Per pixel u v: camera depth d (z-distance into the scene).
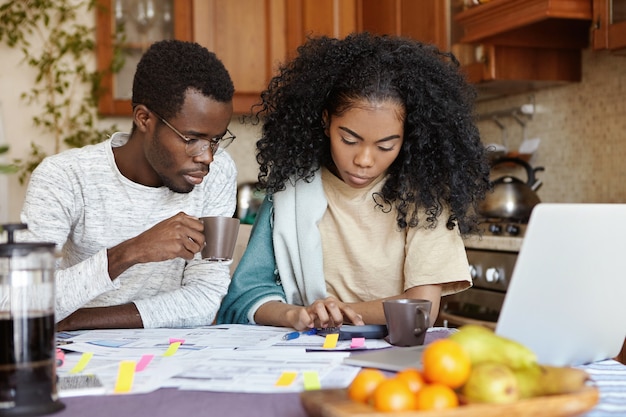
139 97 1.57
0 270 0.89
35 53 3.92
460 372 0.85
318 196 1.77
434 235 1.72
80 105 3.96
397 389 0.80
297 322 1.50
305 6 3.91
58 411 0.90
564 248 1.02
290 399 0.95
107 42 3.82
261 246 1.81
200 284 1.69
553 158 3.30
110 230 1.69
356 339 1.34
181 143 1.54
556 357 1.13
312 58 1.73
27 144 3.93
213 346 1.32
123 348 1.30
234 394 0.98
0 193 3.73
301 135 1.75
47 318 0.91
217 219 1.45
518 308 1.04
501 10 2.87
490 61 3.06
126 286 1.73
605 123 3.01
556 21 3.01
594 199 3.07
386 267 1.77
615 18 2.55
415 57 1.64
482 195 1.78
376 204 1.74
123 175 1.69
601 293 1.11
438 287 1.72
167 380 1.05
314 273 1.76
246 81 3.88
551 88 3.30
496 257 2.71
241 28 3.86
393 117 1.56
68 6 3.90
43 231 1.59
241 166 4.16
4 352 0.88
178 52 1.54
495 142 3.69
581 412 0.82
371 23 3.88
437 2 3.31
